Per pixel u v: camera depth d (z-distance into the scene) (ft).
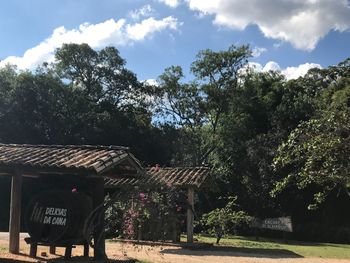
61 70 142.82
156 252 52.03
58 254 42.45
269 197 96.99
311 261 50.98
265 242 83.41
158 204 34.55
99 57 144.66
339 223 104.83
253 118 130.52
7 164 36.81
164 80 144.46
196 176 65.36
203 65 139.74
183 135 143.74
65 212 35.50
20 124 112.27
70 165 34.22
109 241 60.08
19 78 115.34
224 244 69.82
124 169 38.73
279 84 132.36
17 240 41.88
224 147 128.16
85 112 124.06
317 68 137.90
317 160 39.70
